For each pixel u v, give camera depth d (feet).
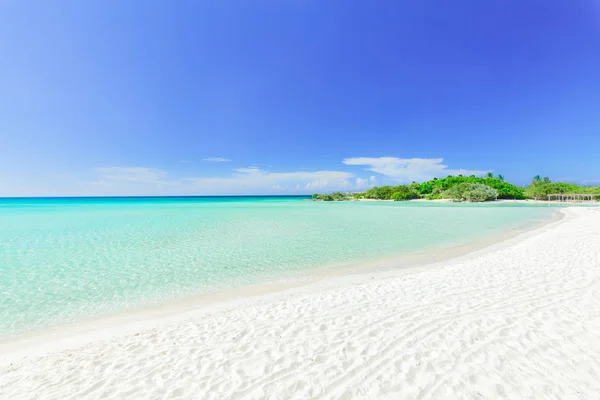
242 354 12.69
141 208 140.46
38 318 19.03
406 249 38.60
